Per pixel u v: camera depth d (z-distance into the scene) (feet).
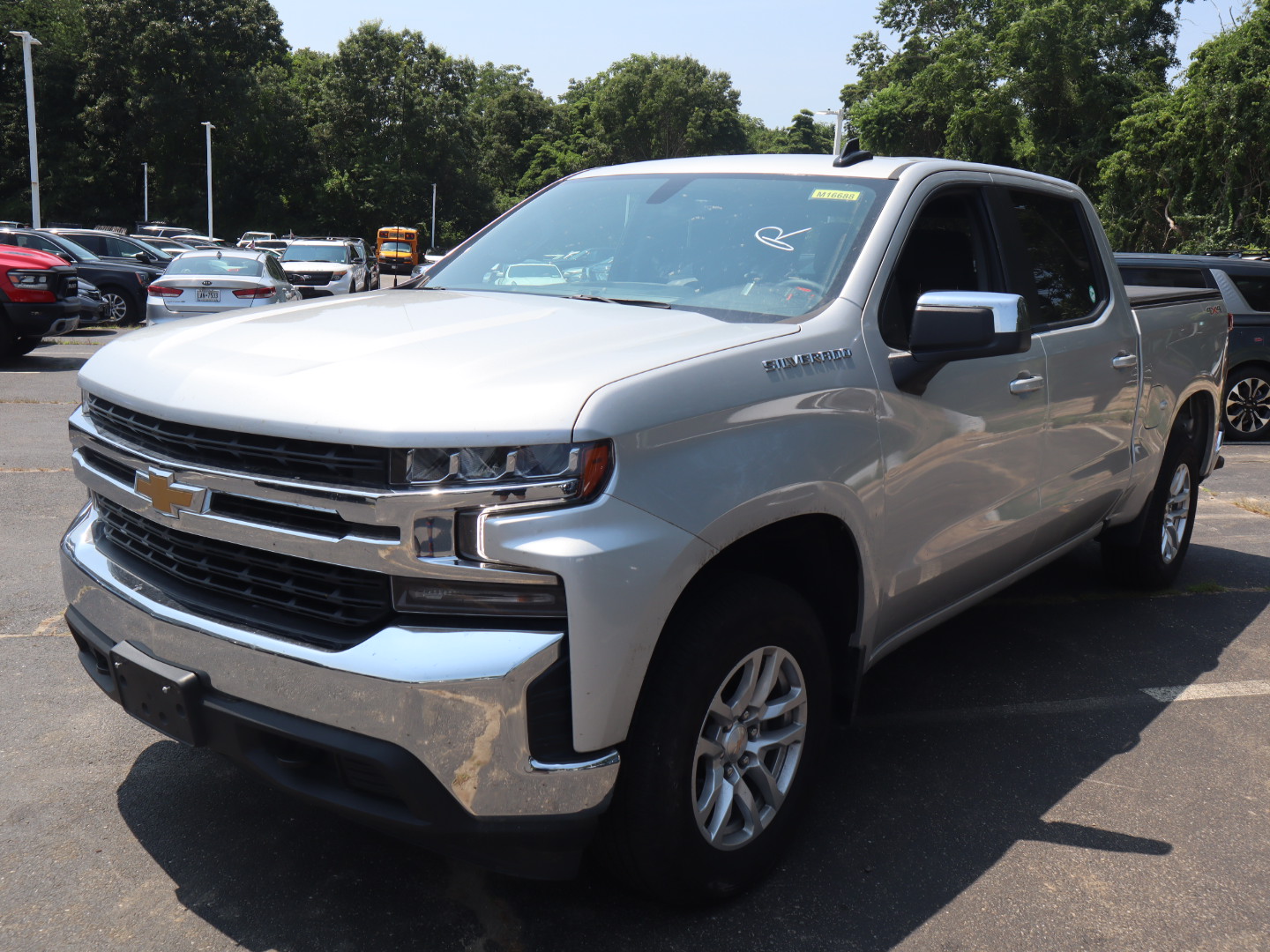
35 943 8.02
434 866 9.25
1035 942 8.52
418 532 6.97
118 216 236.63
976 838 10.10
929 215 11.19
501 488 6.95
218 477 7.68
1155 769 11.73
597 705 7.22
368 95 269.85
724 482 7.94
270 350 8.35
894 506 9.92
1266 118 99.60
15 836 9.48
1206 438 18.54
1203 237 103.91
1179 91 110.01
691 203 11.60
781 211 11.03
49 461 25.12
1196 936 8.70
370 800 7.35
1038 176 13.74
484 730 6.95
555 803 7.23
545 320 9.23
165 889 8.77
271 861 9.24
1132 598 17.97
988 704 13.38
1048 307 12.94
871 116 169.48
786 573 9.75
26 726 11.63
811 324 9.39
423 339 8.45
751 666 8.55
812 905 8.89
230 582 8.04
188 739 7.93
